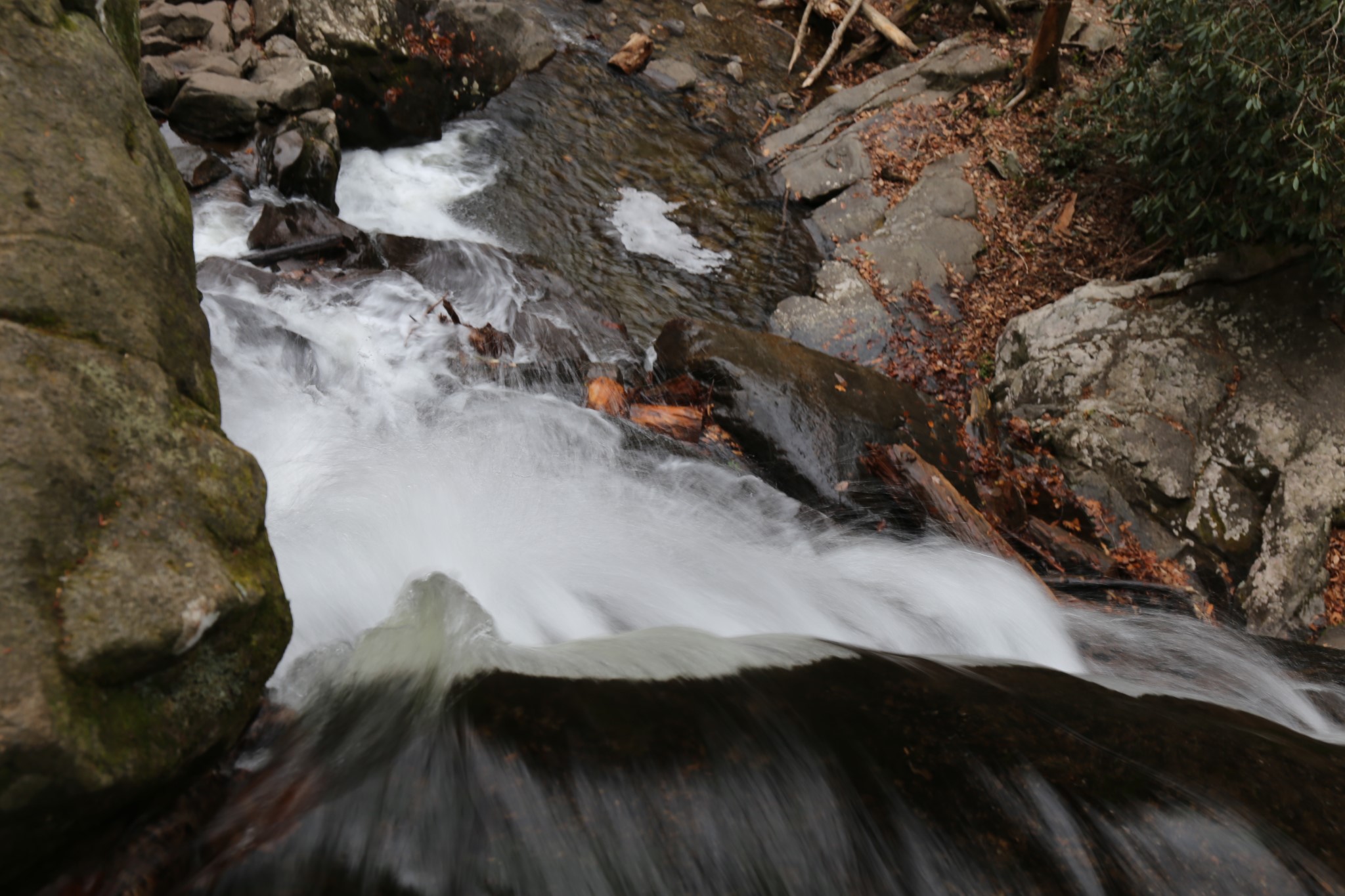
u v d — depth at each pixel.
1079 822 2.75
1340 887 2.73
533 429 5.07
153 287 2.52
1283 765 3.21
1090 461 6.38
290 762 2.57
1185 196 7.11
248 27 6.87
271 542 3.52
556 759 2.58
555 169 8.10
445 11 8.32
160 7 6.49
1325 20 5.99
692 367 5.68
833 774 2.75
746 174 8.83
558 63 9.42
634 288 7.10
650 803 2.54
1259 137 6.36
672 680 3.09
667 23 10.70
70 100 2.50
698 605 4.11
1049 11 9.01
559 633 3.65
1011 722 3.12
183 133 6.31
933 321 7.54
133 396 2.32
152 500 2.24
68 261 2.30
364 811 2.38
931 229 8.18
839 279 7.59
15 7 2.45
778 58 10.77
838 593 4.50
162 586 2.13
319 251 5.93
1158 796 2.88
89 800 1.96
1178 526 6.27
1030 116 9.50
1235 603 6.09
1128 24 9.38
